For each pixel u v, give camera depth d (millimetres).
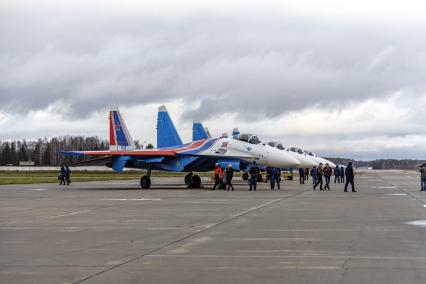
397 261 9789
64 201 26375
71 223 16484
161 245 11867
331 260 9945
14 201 26453
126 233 13984
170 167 40312
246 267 9336
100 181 59125
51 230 14750
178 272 8938
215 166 39938
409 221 16641
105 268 9297
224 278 8461
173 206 22984
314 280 8258
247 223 16219
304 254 10617
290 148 63281
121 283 8148
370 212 19828
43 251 11133
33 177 75312
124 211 20625
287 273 8805
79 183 52688
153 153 38594
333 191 36094
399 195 31078
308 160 56250
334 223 16141
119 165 39875
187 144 41844
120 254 10719
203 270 9094
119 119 50469
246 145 38938
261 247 11523
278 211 20344
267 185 47625
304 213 19469
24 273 8914
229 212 19984
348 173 35375
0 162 193875
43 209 21719
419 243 11992
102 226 15633
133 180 62938
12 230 14781
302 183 52500
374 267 9242
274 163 38469
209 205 23484
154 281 8273
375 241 12336
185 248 11438
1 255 10664
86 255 10625
